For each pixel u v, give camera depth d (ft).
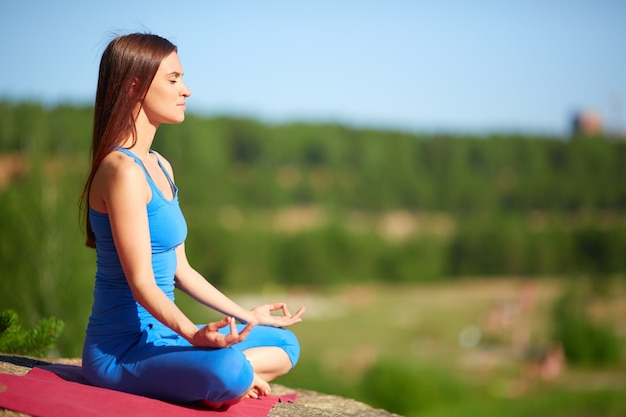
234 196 111.65
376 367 52.24
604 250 114.01
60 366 12.03
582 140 128.36
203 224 100.01
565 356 72.02
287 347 11.78
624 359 72.64
